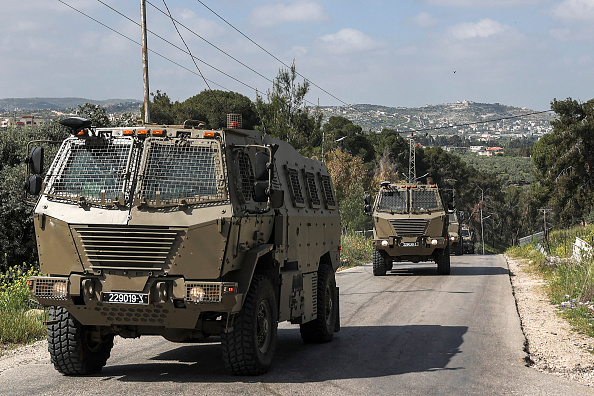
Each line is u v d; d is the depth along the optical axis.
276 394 11.43
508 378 12.95
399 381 12.59
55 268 12.28
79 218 12.11
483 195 163.12
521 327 19.48
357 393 11.59
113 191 12.27
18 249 32.88
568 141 89.56
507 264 46.97
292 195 15.77
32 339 17.62
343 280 34.09
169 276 11.96
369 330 18.95
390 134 138.38
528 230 167.38
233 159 12.72
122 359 15.00
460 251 61.81
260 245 13.39
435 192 36.75
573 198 89.88
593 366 14.33
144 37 35.66
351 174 79.88
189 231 11.88
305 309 15.89
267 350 13.33
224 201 12.11
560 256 38.94
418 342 16.94
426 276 36.50
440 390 11.89
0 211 32.50
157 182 12.26
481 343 16.72
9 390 11.76
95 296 12.05
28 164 12.78
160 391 11.59
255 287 12.76
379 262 36.81
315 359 14.79
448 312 22.30
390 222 36.31
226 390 11.68
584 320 20.55
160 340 17.69
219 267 11.86
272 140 15.51
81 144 12.78
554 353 15.82
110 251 11.96
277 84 50.00
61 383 12.33
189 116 81.31
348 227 64.12
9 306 20.62
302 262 15.88
